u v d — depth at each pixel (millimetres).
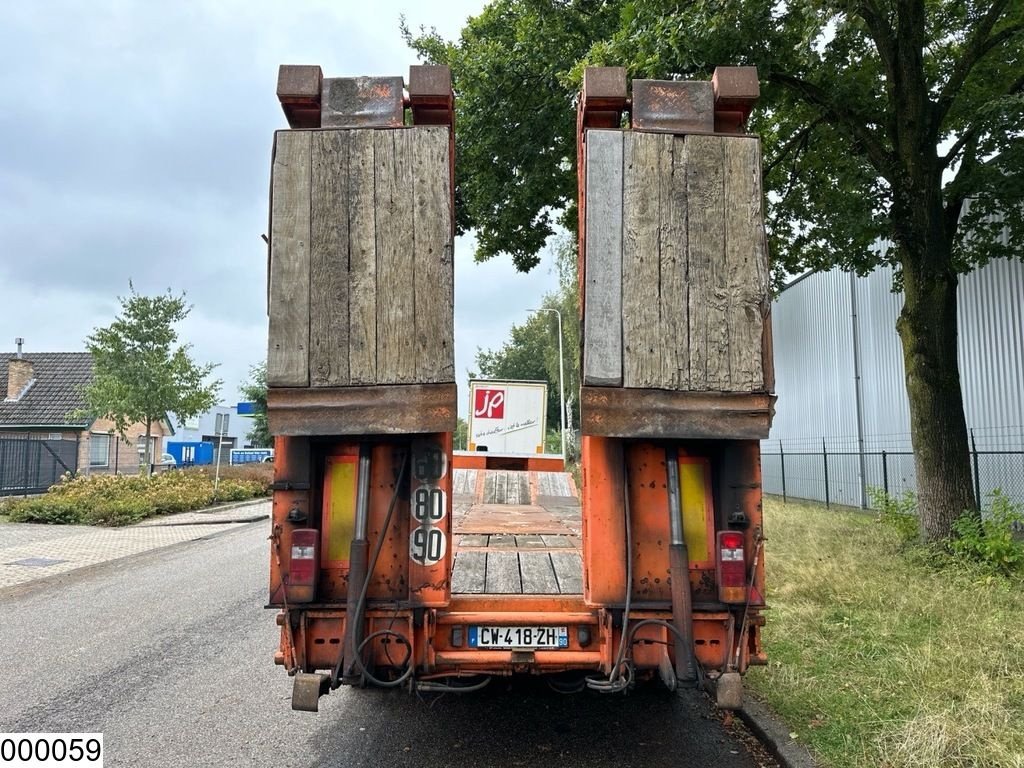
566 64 11453
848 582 7539
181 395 24172
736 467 3574
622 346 3555
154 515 18062
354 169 3613
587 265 3592
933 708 4289
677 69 8398
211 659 6293
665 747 4363
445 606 3566
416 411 3516
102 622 7641
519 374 58531
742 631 3510
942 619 6199
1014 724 4012
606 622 3607
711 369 3555
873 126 10477
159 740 4531
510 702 5152
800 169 11781
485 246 13703
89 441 31438
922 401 9297
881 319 17375
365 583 3496
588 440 3742
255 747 4414
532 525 6379
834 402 19594
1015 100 7809
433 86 3717
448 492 3625
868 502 17359
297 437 3611
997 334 13070
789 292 22516
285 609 3557
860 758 3859
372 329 3549
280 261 3580
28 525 15812
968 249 11547
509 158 12359
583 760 4180
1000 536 8180
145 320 23578
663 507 3729
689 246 3607
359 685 3477
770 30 8398
